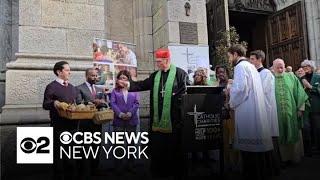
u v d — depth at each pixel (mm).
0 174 5375
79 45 6852
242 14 15352
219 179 5066
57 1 6762
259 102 4703
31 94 6207
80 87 5500
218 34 12734
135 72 6598
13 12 8070
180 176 4742
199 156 6371
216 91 4941
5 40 7926
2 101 7695
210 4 13570
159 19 8727
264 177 4758
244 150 4715
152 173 4941
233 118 5785
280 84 6340
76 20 6887
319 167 6047
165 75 5023
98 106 5211
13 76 6137
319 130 7535
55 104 4543
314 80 7555
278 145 5793
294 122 6250
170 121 4809
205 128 4766
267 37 15383
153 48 9156
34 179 5289
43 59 6449
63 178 4848
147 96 7832
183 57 7781
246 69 4723
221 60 10484
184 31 8195
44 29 6590
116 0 9031
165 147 4840
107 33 8688
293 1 13820
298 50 13352
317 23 12836
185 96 4688
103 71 6070
